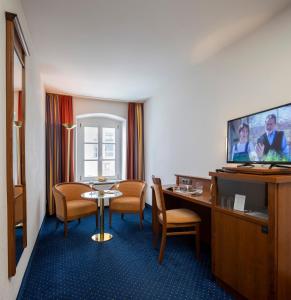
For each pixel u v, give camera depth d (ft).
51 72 10.89
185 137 11.13
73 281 6.61
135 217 13.48
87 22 6.89
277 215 4.62
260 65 7.09
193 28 7.24
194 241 9.75
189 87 10.81
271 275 4.65
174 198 10.35
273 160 6.01
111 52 8.87
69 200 12.11
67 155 14.17
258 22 6.89
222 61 8.70
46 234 10.57
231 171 5.96
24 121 6.39
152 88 13.38
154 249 8.87
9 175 4.71
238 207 5.79
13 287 5.13
